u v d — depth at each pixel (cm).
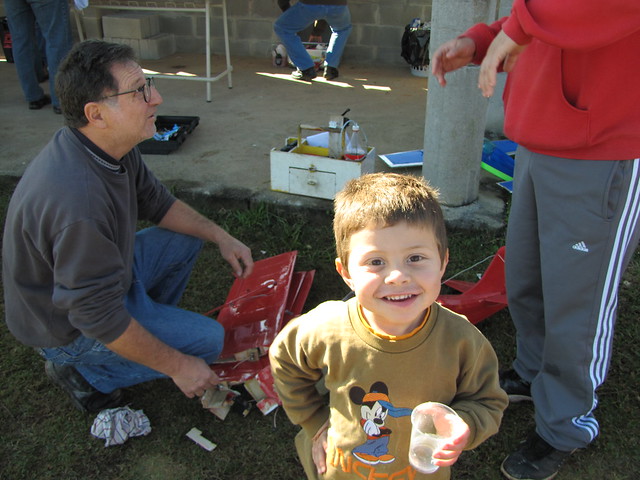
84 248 187
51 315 209
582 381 195
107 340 199
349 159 366
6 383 258
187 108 573
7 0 514
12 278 205
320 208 372
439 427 135
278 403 238
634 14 143
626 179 169
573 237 180
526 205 199
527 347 233
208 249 357
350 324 144
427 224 136
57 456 224
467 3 307
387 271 133
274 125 523
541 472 208
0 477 215
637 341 273
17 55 537
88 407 239
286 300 269
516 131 186
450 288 315
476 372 148
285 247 356
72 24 773
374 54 751
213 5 766
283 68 732
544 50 172
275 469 218
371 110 568
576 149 172
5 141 483
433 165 363
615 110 163
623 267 186
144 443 229
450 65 213
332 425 154
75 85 188
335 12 624
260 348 244
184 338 226
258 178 413
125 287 222
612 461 218
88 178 191
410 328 143
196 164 438
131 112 194
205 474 217
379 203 135
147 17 759
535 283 216
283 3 679
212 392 238
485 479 213
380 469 151
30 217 189
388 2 718
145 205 256
